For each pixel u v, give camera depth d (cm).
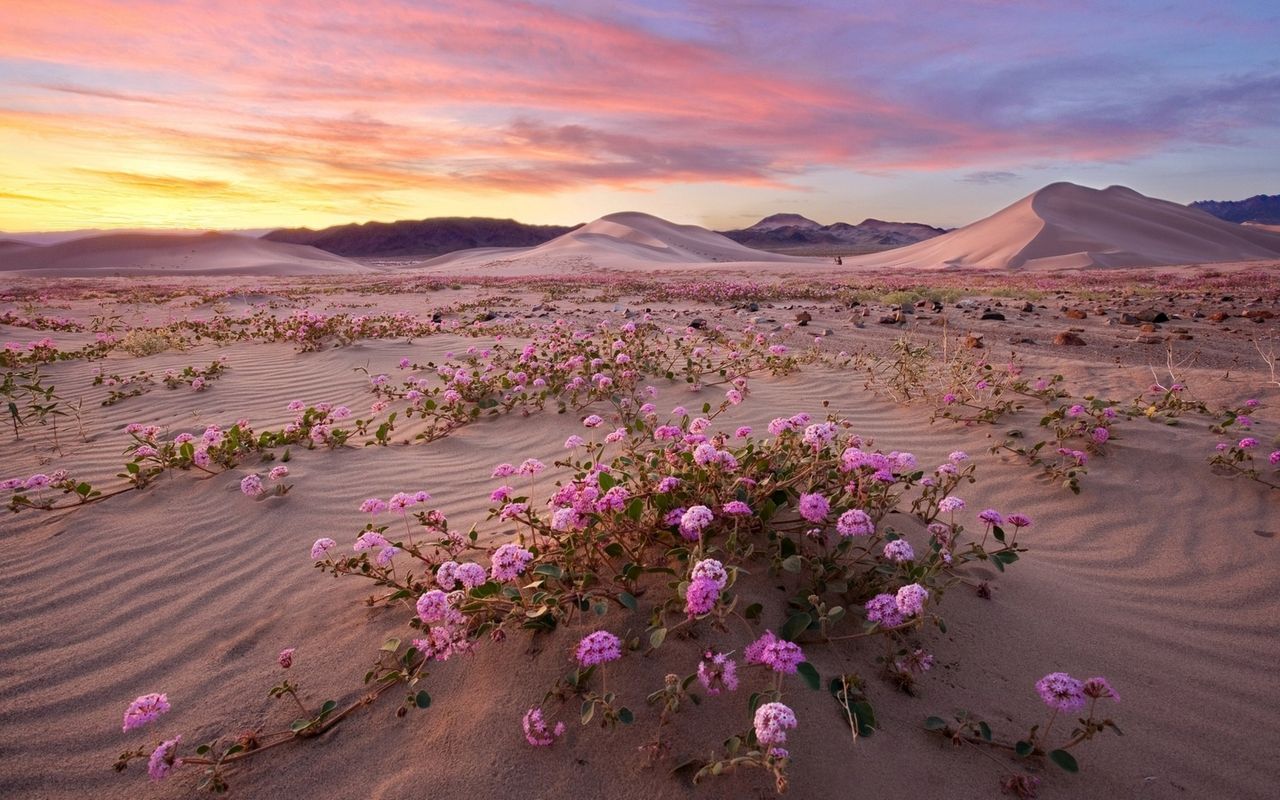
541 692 231
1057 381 616
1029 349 932
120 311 1841
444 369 775
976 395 618
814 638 246
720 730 209
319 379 813
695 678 225
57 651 291
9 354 895
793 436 374
